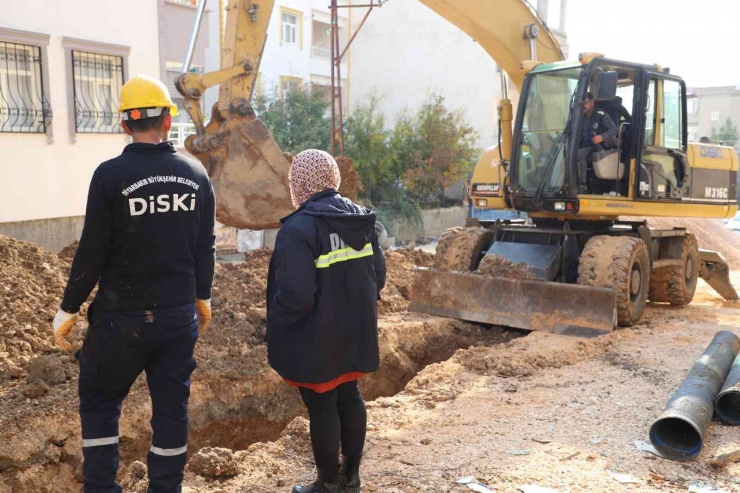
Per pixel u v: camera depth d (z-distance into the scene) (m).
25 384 5.34
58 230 12.82
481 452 4.20
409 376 7.50
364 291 3.37
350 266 3.32
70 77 12.83
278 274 3.14
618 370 6.13
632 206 8.38
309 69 28.00
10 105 11.84
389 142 23.11
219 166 7.09
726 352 5.43
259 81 25.33
